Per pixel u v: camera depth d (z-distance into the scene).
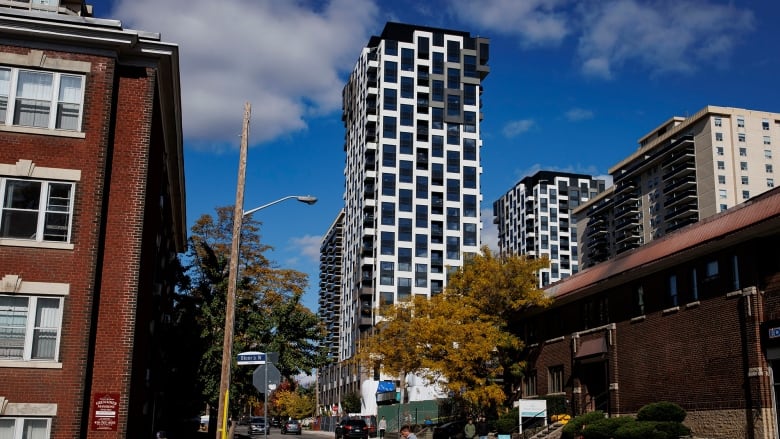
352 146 134.75
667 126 139.00
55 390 18.70
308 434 80.56
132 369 20.38
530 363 46.03
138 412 22.78
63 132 19.98
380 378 96.94
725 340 28.28
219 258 35.75
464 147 124.19
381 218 117.94
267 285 49.66
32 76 20.25
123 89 21.25
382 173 119.62
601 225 156.12
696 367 30.03
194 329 33.44
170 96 23.55
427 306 44.34
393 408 68.31
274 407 119.25
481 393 41.28
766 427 25.62
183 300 34.81
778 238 26.61
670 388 31.77
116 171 20.77
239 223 20.61
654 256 33.41
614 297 37.25
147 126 21.17
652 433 27.98
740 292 27.52
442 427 43.84
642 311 34.66
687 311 30.98
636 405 34.44
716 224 29.73
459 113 124.69
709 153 121.00
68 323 19.11
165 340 32.88
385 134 121.19
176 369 32.72
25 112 20.02
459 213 121.06
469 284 45.88
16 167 19.50
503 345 43.88
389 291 115.25
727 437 27.64
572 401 39.97
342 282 135.25
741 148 121.44
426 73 125.62
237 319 34.91
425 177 121.12
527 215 192.38
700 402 29.56
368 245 120.75
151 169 22.38
